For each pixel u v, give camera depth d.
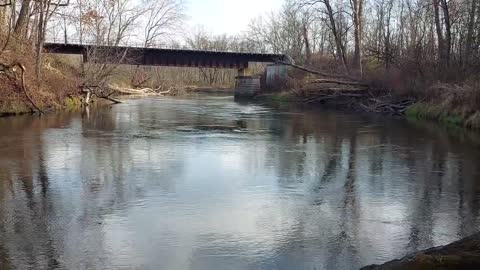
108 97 47.84
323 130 24.98
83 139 20.73
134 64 56.59
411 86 35.34
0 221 9.77
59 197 11.57
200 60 60.19
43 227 9.43
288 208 10.84
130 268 7.58
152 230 9.30
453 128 25.64
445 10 35.53
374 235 9.15
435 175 14.30
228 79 109.69
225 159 16.50
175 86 75.12
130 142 20.12
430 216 10.34
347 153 17.92
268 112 36.91
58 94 35.59
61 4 35.81
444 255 6.05
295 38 72.75
